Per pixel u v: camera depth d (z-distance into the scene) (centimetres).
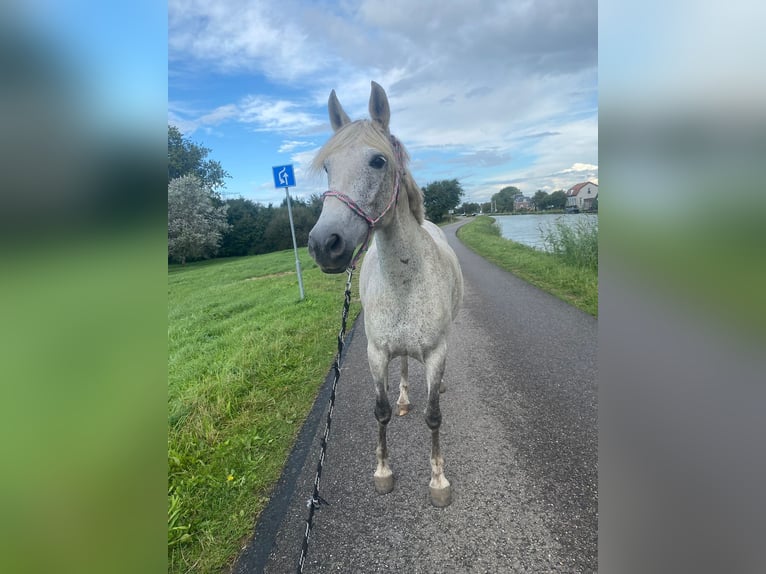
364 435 276
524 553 178
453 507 207
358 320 554
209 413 310
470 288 721
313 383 360
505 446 252
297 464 248
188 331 598
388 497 218
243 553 187
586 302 573
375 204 171
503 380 342
